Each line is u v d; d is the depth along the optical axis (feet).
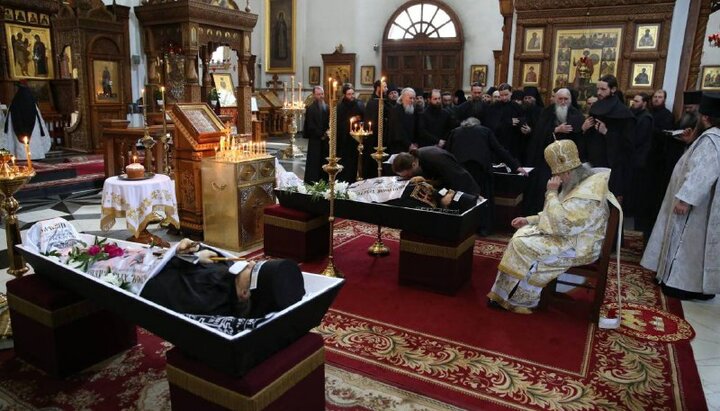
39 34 34.91
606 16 24.49
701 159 11.71
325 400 7.98
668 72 23.13
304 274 7.70
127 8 35.60
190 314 6.93
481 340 10.07
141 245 8.82
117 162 24.54
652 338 10.29
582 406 8.00
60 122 36.04
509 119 20.25
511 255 11.10
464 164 16.78
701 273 12.09
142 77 38.14
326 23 54.75
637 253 16.02
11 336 9.61
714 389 8.61
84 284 7.86
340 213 13.69
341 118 22.89
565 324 10.83
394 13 51.44
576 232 10.58
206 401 6.39
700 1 21.39
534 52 25.75
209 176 15.47
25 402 7.89
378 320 10.89
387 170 20.01
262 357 6.41
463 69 50.03
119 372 8.73
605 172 10.79
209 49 36.29
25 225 18.15
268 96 53.47
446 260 12.14
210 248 7.88
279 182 17.67
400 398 8.13
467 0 48.83
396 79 52.34
